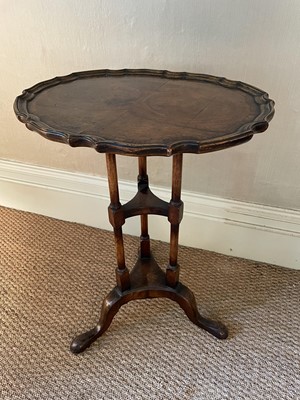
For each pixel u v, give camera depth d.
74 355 0.96
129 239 1.37
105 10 1.02
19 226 1.43
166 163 1.19
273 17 0.90
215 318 1.06
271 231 1.18
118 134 0.64
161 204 0.87
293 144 1.04
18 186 1.46
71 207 1.42
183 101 0.79
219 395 0.87
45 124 0.68
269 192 1.14
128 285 0.95
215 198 1.21
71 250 1.32
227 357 0.96
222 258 1.28
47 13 1.08
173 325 1.04
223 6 0.92
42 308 1.10
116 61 1.09
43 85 0.87
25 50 1.16
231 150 1.10
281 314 1.08
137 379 0.91
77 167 1.34
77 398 0.87
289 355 0.96
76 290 1.16
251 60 0.97
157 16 0.98
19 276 1.21
